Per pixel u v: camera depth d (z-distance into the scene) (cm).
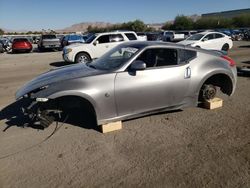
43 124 489
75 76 474
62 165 386
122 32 1502
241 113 566
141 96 494
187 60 540
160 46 518
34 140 467
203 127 500
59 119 552
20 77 1125
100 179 351
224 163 378
